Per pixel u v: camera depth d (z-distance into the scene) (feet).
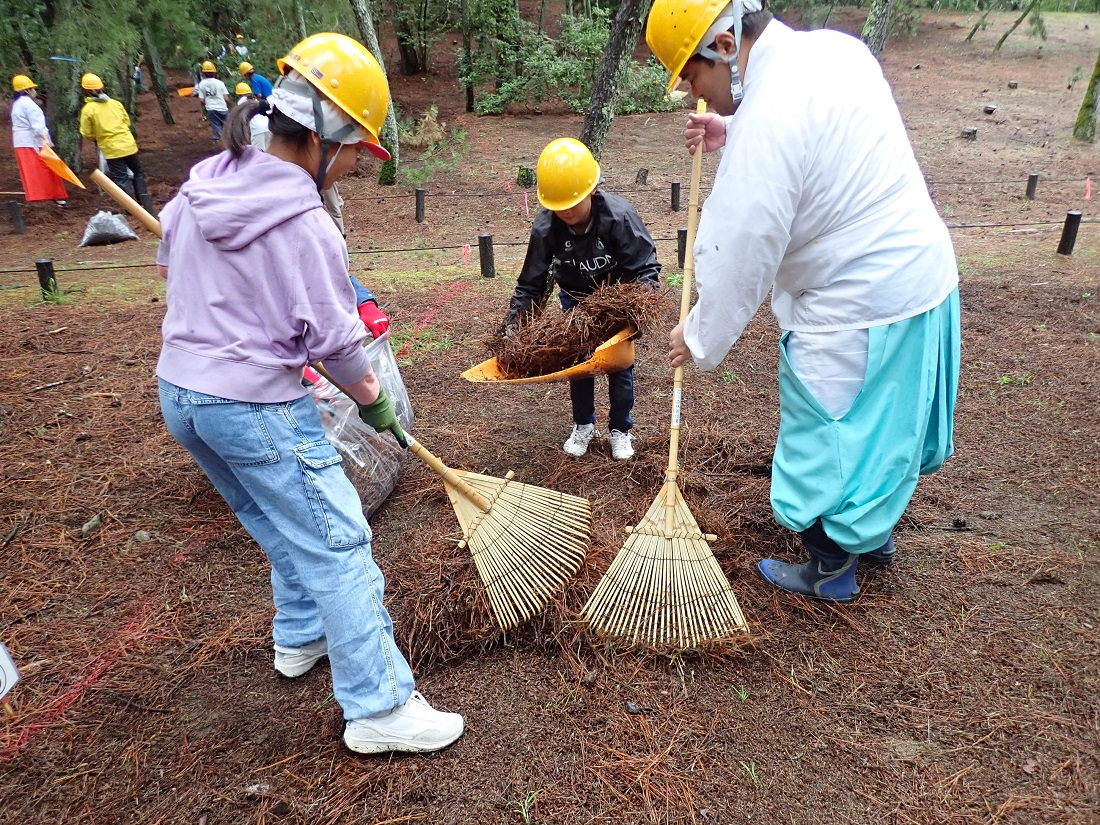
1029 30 76.59
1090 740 7.19
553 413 14.61
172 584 9.86
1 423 13.87
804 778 7.00
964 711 7.60
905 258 7.52
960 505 10.98
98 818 6.78
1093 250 24.07
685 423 13.79
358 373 6.64
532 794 6.92
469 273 24.56
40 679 8.29
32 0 38.34
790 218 7.27
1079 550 9.80
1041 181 36.73
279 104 6.10
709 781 7.00
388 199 37.42
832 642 8.59
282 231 6.00
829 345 7.82
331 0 45.19
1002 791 6.77
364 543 7.04
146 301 21.36
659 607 8.59
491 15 57.57
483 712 7.82
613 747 7.38
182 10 44.37
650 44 7.83
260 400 6.27
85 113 34.71
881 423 7.93
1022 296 19.60
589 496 11.55
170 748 7.49
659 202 35.76
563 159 10.43
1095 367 15.26
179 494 11.79
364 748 7.23
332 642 6.92
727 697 7.93
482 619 8.68
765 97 7.16
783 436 8.57
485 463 12.72
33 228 33.17
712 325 7.77
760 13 7.40
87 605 9.48
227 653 8.70
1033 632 8.52
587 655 8.50
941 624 8.74
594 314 11.16
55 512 11.28
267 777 7.16
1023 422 13.24
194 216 5.98
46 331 18.48
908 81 62.59
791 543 10.28
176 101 69.67
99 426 13.84
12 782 7.13
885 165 7.41
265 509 6.71
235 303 6.14
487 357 17.22
